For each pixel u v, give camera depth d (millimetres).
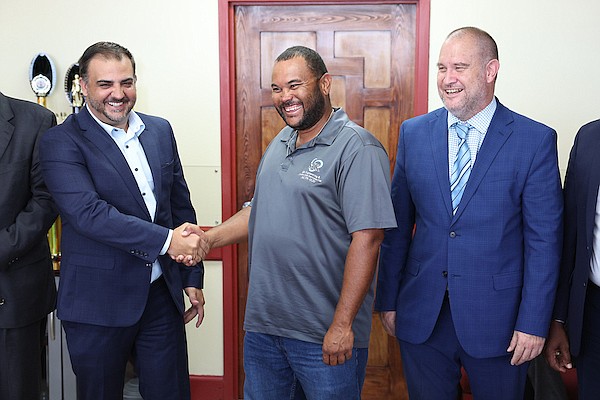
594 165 2055
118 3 3328
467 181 2047
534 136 2016
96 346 2273
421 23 3199
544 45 3158
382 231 2004
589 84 3154
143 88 3361
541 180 1993
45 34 3365
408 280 2168
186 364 2518
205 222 3424
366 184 1960
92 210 2162
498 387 2102
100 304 2250
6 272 2350
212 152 3383
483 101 2025
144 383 2428
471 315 2037
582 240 2076
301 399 2234
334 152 2010
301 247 2025
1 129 2314
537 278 1982
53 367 3125
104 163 2229
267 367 2168
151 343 2391
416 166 2129
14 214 2328
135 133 2336
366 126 3373
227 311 3441
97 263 2246
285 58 2004
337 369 2027
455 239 2045
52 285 2590
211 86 3344
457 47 1984
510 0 3152
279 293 2068
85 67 2191
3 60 3393
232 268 3430
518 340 1993
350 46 3338
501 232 2016
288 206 2047
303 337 2039
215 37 3316
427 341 2143
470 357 2096
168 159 2422
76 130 2234
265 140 3430
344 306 1956
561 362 2225
